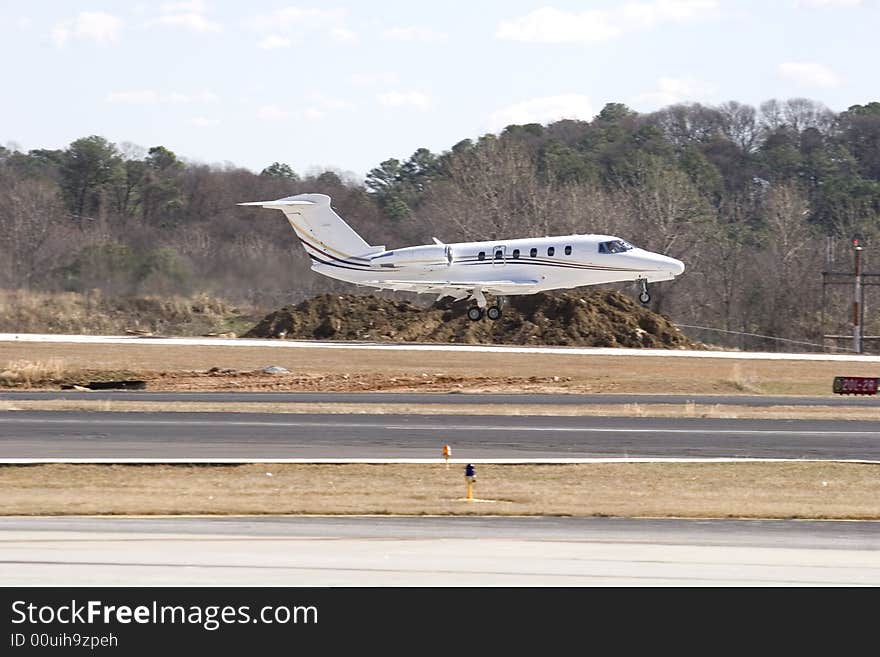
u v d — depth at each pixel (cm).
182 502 6272
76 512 5909
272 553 5031
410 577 4681
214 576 4666
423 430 9650
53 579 4594
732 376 14188
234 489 6919
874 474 7912
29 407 10694
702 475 7756
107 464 7794
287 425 9806
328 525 5684
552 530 5619
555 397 12506
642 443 9138
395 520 5847
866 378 13338
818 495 7012
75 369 13700
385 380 13638
